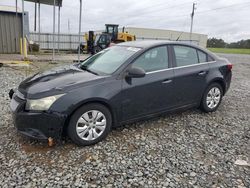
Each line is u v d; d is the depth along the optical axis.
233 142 4.25
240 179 3.22
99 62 4.70
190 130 4.65
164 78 4.58
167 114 5.05
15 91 4.33
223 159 3.69
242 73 13.48
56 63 13.20
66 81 3.89
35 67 11.45
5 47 17.00
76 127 3.77
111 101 3.99
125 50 4.70
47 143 3.93
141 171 3.30
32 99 3.61
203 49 5.43
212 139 4.33
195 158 3.68
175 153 3.80
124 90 4.12
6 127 4.46
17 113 3.68
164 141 4.17
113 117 4.14
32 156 3.57
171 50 4.85
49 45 30.48
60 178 3.10
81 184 3.01
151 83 4.41
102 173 3.23
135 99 4.28
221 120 5.22
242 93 7.80
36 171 3.23
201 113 5.57
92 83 3.89
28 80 4.25
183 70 4.89
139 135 4.35
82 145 3.88
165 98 4.69
